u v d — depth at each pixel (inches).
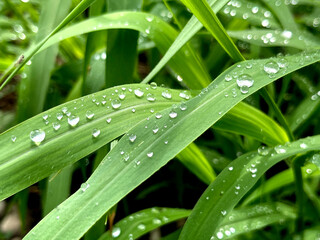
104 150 10.6
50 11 12.1
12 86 17.3
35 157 8.6
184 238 8.6
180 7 15.0
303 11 17.4
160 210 10.7
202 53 16.0
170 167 15.0
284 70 9.2
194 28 10.1
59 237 7.9
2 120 14.9
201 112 8.7
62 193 10.9
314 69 14.5
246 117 9.9
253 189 12.1
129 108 9.3
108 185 8.3
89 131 8.9
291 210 10.8
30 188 15.1
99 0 12.9
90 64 13.3
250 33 12.6
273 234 11.9
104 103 9.2
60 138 8.8
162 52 11.3
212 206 8.9
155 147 8.5
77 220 8.0
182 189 14.2
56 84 14.6
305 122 12.5
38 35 11.9
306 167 10.5
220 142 13.8
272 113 13.4
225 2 10.2
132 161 8.4
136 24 11.2
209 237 8.5
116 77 11.3
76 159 8.7
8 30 16.6
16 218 14.1
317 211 11.7
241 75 9.2
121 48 11.4
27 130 8.7
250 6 13.5
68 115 9.0
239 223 10.3
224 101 8.8
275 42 12.2
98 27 11.0
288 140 10.4
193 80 11.3
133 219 10.5
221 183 9.1
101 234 10.5
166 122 8.8
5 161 8.5
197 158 11.4
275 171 14.1
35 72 11.9
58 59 20.1
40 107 11.8
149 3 15.2
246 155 9.6
